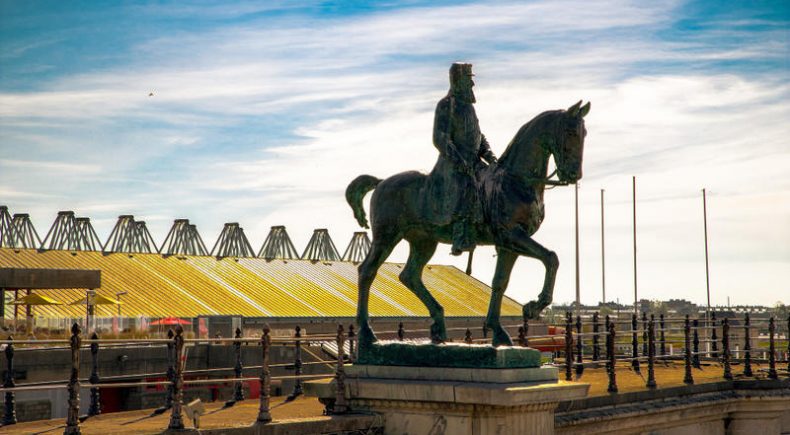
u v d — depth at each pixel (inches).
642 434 722.2
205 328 1401.3
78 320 1197.7
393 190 618.2
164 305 1870.1
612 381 716.7
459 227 582.6
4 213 2043.6
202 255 2287.2
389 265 2578.7
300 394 753.6
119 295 1831.9
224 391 1189.7
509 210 567.5
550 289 552.7
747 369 888.3
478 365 565.9
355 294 2294.5
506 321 2426.2
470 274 594.9
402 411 591.2
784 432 876.0
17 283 1349.7
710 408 792.3
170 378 663.8
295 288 2228.1
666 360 1120.2
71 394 480.1
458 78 596.4
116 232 2209.6
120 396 1076.5
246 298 2055.9
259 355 1228.5
